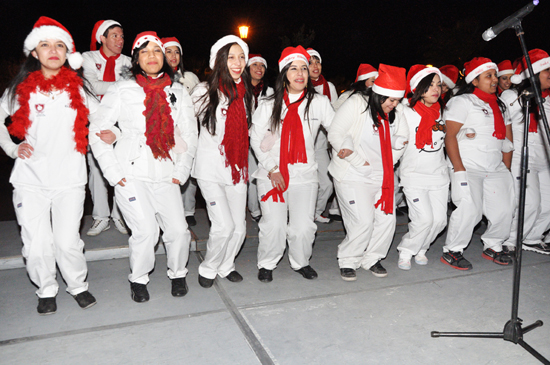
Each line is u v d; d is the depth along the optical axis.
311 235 3.89
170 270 3.67
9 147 3.14
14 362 2.71
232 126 3.57
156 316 3.29
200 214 5.64
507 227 4.46
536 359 2.82
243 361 2.76
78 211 3.31
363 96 3.89
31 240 3.18
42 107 3.10
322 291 3.77
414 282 3.99
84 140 3.22
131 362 2.73
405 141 3.96
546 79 4.50
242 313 3.36
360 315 3.36
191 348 2.89
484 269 4.33
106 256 4.36
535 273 4.23
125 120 3.34
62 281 3.86
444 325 3.23
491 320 3.31
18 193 3.19
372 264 4.18
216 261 3.77
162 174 3.41
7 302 3.48
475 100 4.29
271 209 3.79
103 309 3.39
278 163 3.80
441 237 5.29
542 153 4.71
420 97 4.05
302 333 3.09
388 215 4.04
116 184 3.34
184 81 4.68
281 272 4.16
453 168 4.29
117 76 4.60
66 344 2.91
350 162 3.85
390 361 2.79
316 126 3.86
